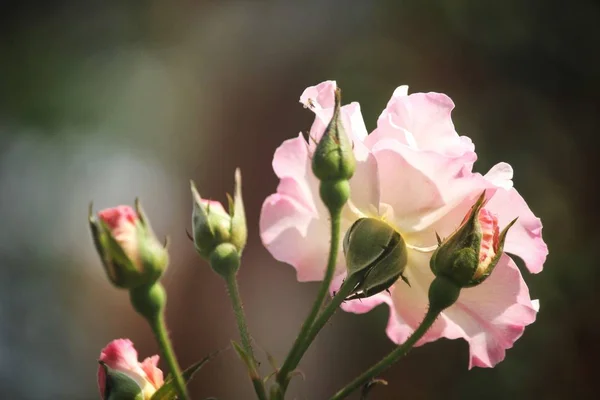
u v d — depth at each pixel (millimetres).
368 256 596
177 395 591
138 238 580
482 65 2318
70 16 3264
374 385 583
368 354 2074
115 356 598
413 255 606
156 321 581
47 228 2924
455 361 1963
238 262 599
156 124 3162
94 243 580
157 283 582
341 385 2066
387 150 600
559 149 2180
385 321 2066
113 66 3246
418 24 2428
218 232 598
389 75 2402
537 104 2244
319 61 2717
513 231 606
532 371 1854
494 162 2191
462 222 593
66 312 2723
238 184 604
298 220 630
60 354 2643
